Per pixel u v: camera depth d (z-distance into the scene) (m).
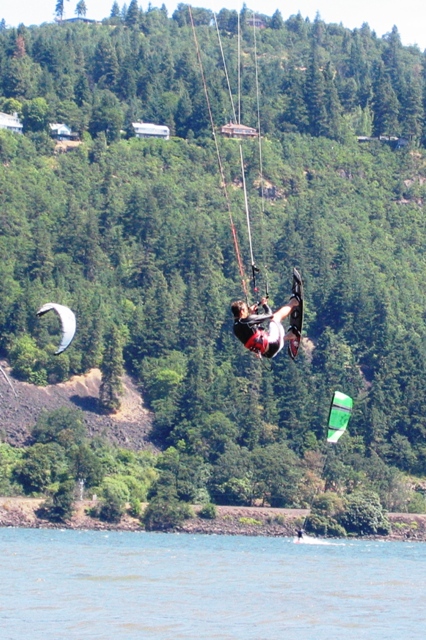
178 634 192.88
